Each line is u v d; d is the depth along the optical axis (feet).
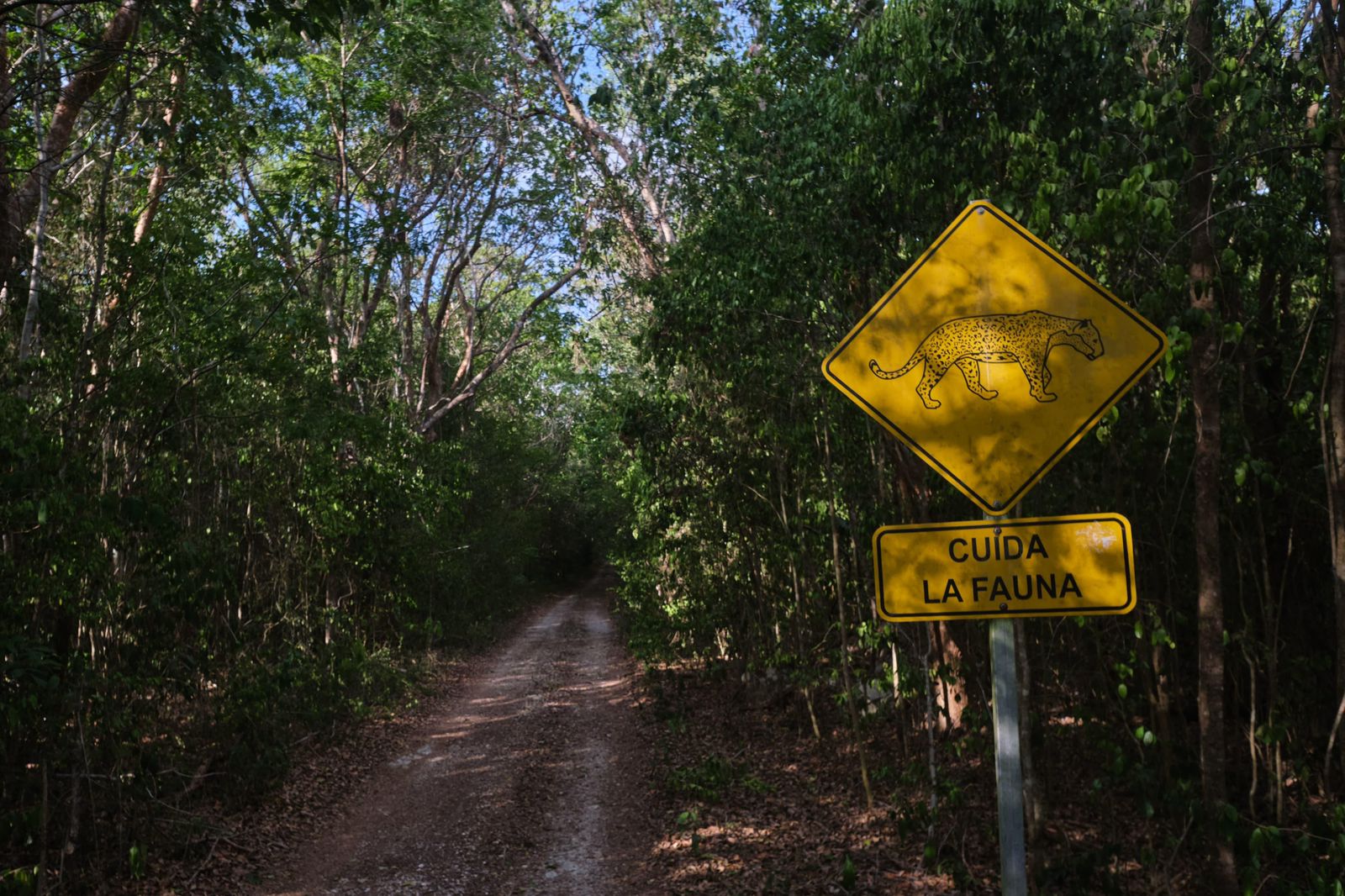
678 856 30.09
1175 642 24.80
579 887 28.22
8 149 33.27
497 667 77.51
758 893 25.99
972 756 33.06
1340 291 18.06
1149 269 21.15
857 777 36.32
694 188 43.29
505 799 37.99
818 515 36.76
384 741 48.67
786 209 28.22
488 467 101.60
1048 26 21.34
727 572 47.83
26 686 23.02
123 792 28.04
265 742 36.73
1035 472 8.75
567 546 181.06
